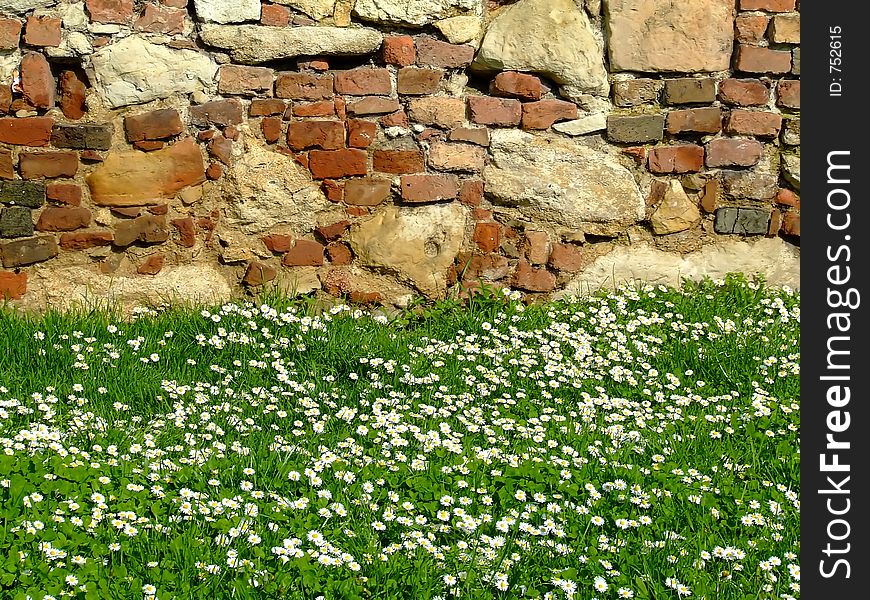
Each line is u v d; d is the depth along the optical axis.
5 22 5.00
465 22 5.45
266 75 5.29
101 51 5.09
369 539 3.45
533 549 3.51
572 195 5.61
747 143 5.78
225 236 5.32
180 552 3.22
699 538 3.66
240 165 5.29
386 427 4.22
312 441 4.10
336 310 5.33
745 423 4.59
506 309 5.50
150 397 4.36
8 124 5.04
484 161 5.55
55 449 3.65
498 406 4.61
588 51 5.57
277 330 5.07
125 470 3.62
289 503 3.56
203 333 4.99
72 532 3.24
